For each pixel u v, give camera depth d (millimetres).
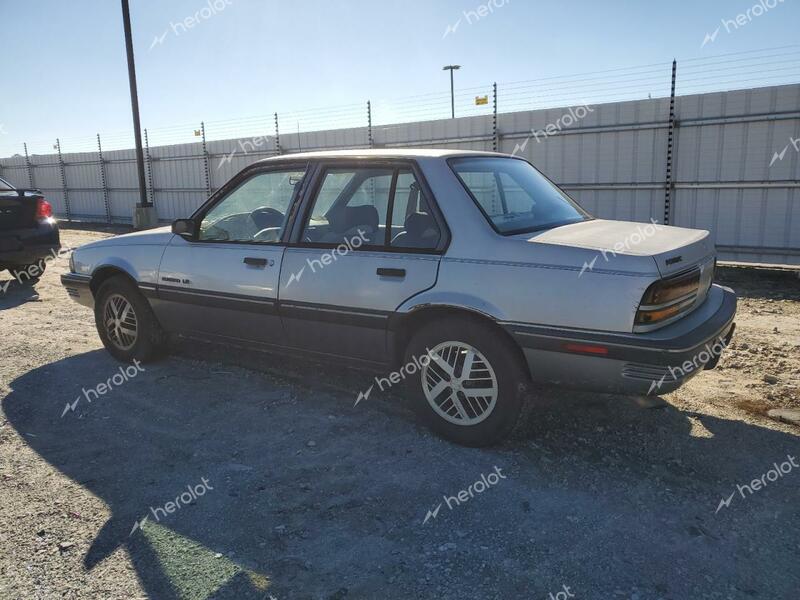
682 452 3609
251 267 4426
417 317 3781
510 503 3121
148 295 5059
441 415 3775
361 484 3330
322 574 2617
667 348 3082
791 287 8492
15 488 3346
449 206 3699
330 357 4250
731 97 9312
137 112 17406
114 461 3646
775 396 4383
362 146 14203
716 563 2648
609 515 3008
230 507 3133
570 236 3551
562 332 3273
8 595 2506
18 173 25688
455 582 2555
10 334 6422
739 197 9539
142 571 2648
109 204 22141
